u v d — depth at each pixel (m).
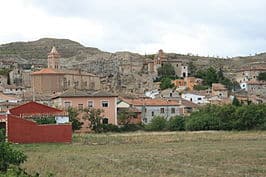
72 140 68.56
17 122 65.94
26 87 175.38
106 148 57.19
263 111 89.44
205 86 186.25
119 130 97.75
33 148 56.97
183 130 94.75
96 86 179.12
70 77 168.25
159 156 46.16
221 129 90.50
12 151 27.17
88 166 37.25
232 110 91.25
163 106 117.00
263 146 57.84
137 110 111.75
